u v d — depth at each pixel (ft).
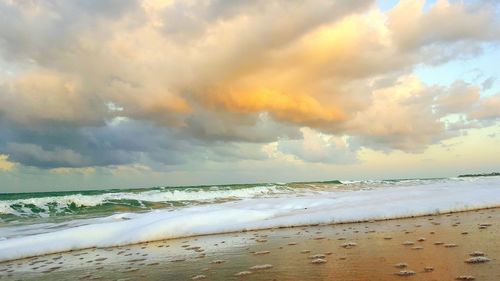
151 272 29.58
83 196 102.27
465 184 91.81
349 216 51.42
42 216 83.56
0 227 65.21
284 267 27.37
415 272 22.47
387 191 86.43
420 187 93.66
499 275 20.30
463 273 21.18
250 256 32.94
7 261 41.57
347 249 31.94
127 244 46.52
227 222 52.95
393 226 43.16
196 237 47.75
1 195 160.76
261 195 115.65
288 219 52.65
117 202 101.81
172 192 115.34
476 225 38.73
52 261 39.11
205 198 112.78
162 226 50.72
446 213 50.93
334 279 22.79
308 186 156.15
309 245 35.70
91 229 51.49
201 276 26.73
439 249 28.37
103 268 33.04
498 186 75.72
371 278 22.13
